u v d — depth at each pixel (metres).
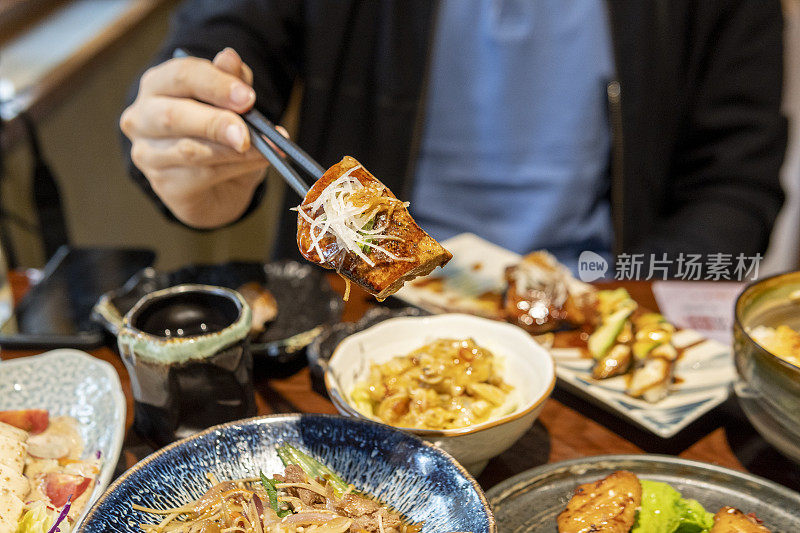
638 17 0.97
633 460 0.51
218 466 0.48
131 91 0.87
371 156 1.05
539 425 0.59
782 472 0.54
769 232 1.00
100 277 0.82
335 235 0.44
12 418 0.55
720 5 1.02
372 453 0.48
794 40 1.35
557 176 0.99
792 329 0.58
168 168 0.68
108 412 0.56
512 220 1.03
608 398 0.59
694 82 1.06
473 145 1.02
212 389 0.53
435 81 1.01
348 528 0.43
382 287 0.43
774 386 0.49
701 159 1.07
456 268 0.84
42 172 0.98
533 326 0.70
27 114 0.98
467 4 0.98
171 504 0.46
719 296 0.78
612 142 1.00
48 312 0.74
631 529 0.46
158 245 1.77
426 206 1.05
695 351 0.66
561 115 0.99
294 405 0.61
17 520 0.46
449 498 0.44
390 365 0.57
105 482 0.50
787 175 1.45
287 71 1.02
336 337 0.64
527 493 0.49
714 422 0.59
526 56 0.97
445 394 0.56
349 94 1.03
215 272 0.79
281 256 1.06
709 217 0.97
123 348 0.52
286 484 0.46
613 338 0.63
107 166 1.52
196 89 0.61
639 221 1.04
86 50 1.33
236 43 0.94
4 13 1.45
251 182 0.77
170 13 1.88
